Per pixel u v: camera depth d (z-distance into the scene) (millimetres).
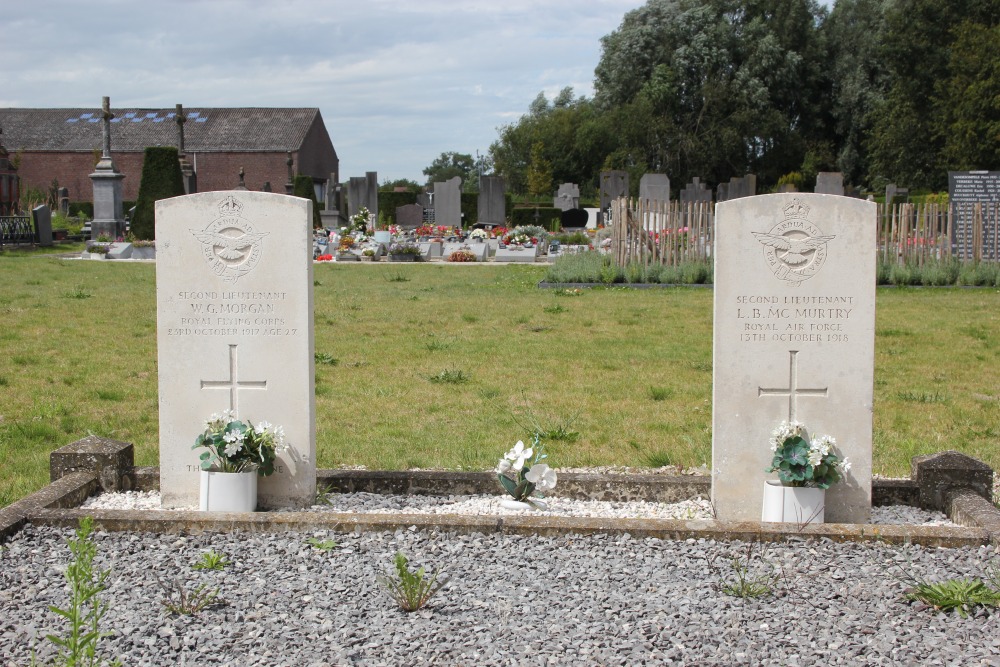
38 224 34031
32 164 65750
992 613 4145
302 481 6055
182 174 35188
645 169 61156
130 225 36531
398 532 5137
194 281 6012
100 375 10477
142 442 7719
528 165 72875
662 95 61344
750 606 4254
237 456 5828
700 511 6086
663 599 4320
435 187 37906
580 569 4691
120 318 15070
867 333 5793
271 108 68688
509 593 4387
